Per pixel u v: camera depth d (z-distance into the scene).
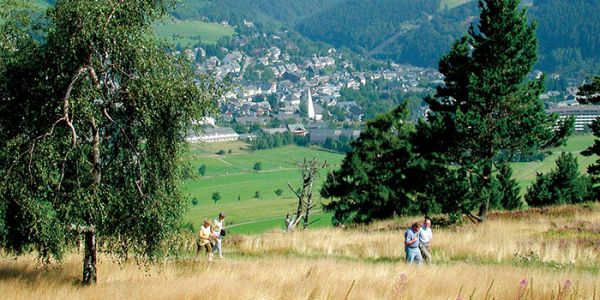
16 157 17.22
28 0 17.94
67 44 16.88
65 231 17.53
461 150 38.19
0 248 19.25
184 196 18.95
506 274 17.80
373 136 51.84
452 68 40.44
